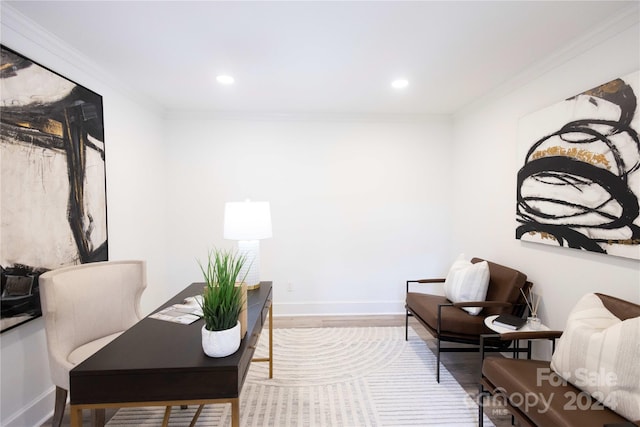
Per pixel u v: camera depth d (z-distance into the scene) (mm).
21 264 1615
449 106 3170
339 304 3512
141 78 2441
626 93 1566
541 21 1671
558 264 2035
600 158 1706
